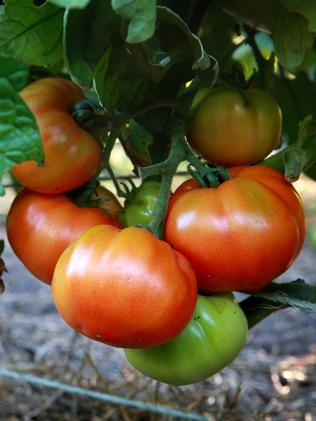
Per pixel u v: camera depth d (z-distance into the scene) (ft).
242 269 1.30
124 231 1.24
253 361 4.27
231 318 1.38
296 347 4.63
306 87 1.95
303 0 1.37
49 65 1.42
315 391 3.83
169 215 1.33
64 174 1.39
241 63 1.95
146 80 1.44
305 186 9.34
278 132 1.53
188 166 1.39
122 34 1.26
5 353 4.26
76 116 1.42
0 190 1.13
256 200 1.30
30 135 1.09
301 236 1.39
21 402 3.61
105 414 3.45
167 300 1.20
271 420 3.49
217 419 3.16
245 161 1.51
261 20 1.58
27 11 1.34
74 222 1.41
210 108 1.48
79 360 4.18
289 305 1.43
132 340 1.22
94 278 1.19
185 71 1.47
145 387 3.34
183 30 1.28
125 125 1.64
